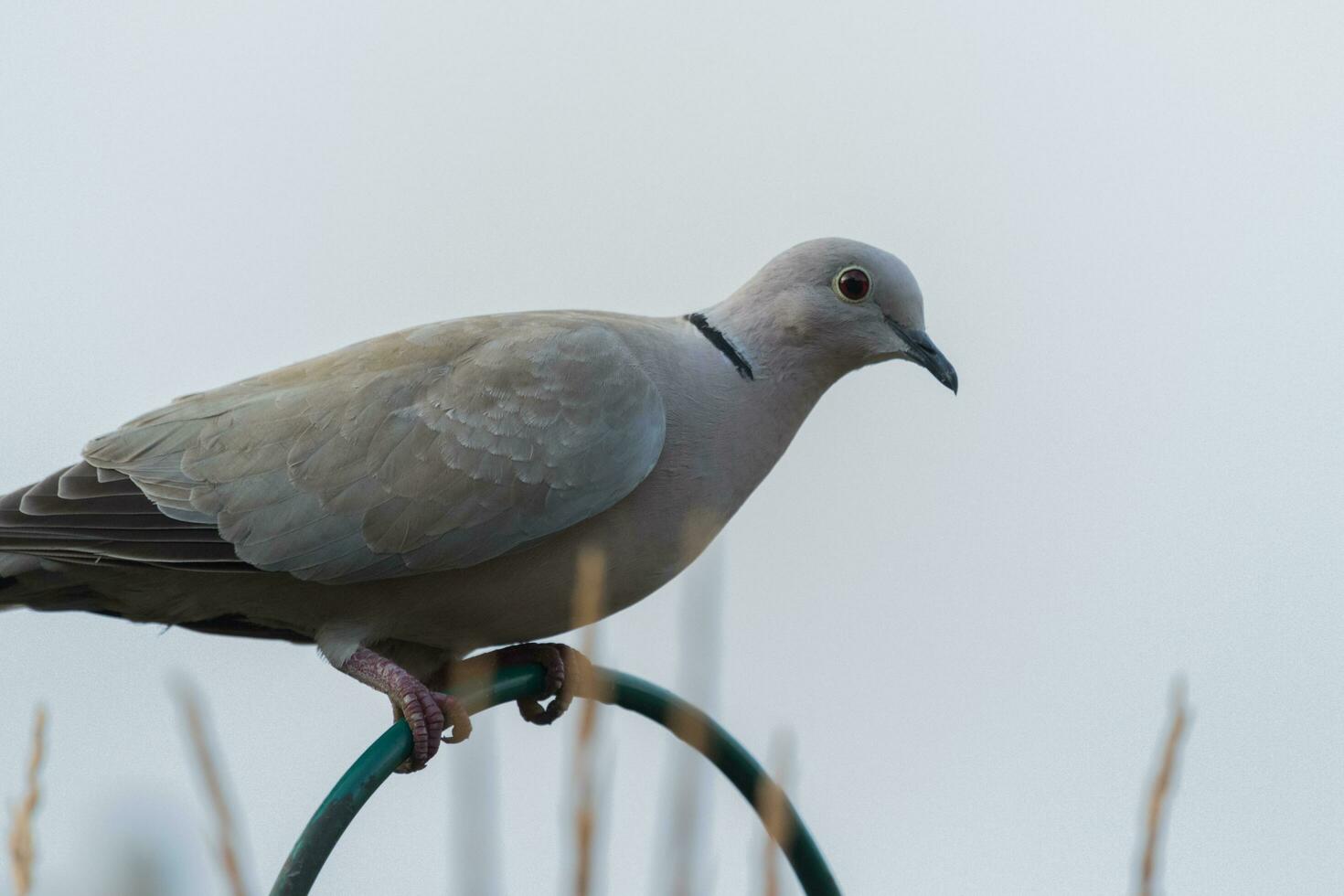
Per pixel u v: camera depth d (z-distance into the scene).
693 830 4.25
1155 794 4.46
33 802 4.62
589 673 4.40
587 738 4.10
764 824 4.58
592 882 4.05
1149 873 4.46
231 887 4.34
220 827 4.36
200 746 4.39
